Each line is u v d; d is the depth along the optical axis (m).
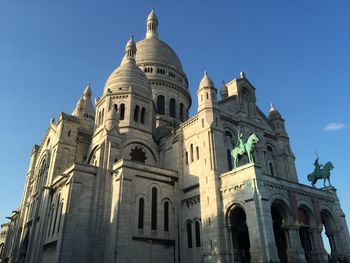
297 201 39.59
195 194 44.16
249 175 37.28
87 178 43.91
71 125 56.53
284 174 53.28
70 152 54.47
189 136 49.19
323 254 38.22
